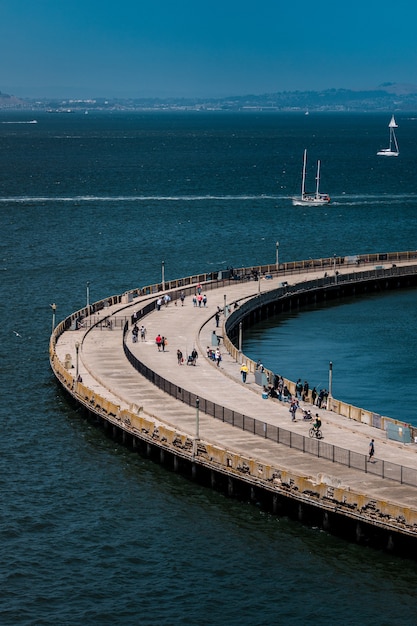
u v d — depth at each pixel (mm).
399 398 131875
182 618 79438
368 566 86438
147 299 171125
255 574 85562
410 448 103375
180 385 125312
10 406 124375
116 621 79000
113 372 130625
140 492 100812
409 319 178125
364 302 191875
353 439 106312
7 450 110625
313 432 106062
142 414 114312
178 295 174875
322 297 193000
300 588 83500
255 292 180750
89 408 118562
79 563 87062
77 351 128375
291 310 184750
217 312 159000
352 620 79188
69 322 153125
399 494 91062
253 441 105312
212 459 101062
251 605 81188
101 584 83938
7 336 156500
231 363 135750
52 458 108875
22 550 88875
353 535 91125
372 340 162750
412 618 79500
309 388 131750
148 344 145000
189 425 110625
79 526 93438
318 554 88438
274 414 114688
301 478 92750
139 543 90562
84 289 194500
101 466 106938
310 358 151125
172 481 103375
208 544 90375
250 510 96625
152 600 81812
